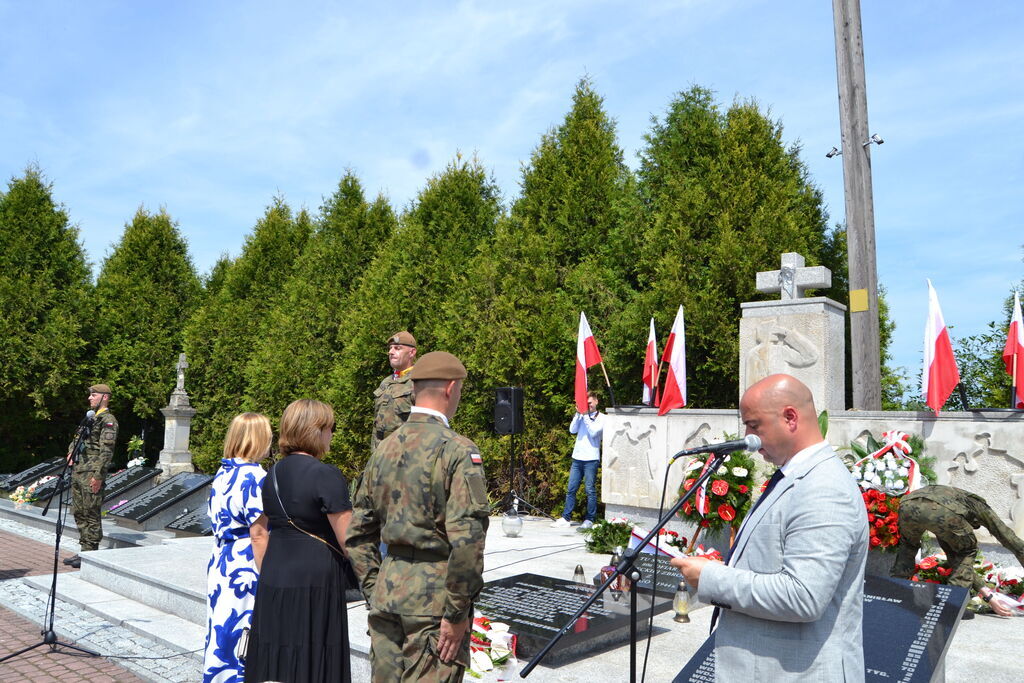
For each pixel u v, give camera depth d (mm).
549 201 16250
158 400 25125
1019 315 8195
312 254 21891
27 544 11797
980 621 6125
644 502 9812
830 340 8594
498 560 8320
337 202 22188
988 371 13469
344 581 3916
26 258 23078
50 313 23000
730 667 2447
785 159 14656
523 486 15289
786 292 8820
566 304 14953
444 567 3311
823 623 2312
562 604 5816
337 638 3842
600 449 11875
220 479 4469
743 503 7590
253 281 24891
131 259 26797
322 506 3848
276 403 20922
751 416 2551
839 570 2260
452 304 16203
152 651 6270
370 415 17562
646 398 10250
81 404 23953
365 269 20656
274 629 3771
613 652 5355
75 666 5926
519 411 11555
